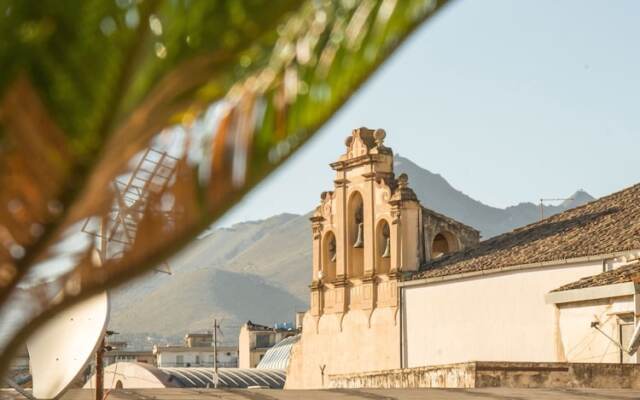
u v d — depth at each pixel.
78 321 14.70
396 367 52.94
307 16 4.26
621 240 43.66
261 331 105.06
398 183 54.47
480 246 52.34
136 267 4.23
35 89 3.92
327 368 57.16
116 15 3.92
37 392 14.58
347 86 4.24
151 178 4.24
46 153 3.98
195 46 4.04
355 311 55.72
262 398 23.38
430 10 4.16
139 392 23.48
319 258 58.31
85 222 4.18
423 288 52.03
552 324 45.16
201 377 70.81
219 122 4.24
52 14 3.88
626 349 36.25
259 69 4.26
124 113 4.02
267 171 4.24
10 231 4.06
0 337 4.18
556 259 44.78
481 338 48.41
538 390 25.42
